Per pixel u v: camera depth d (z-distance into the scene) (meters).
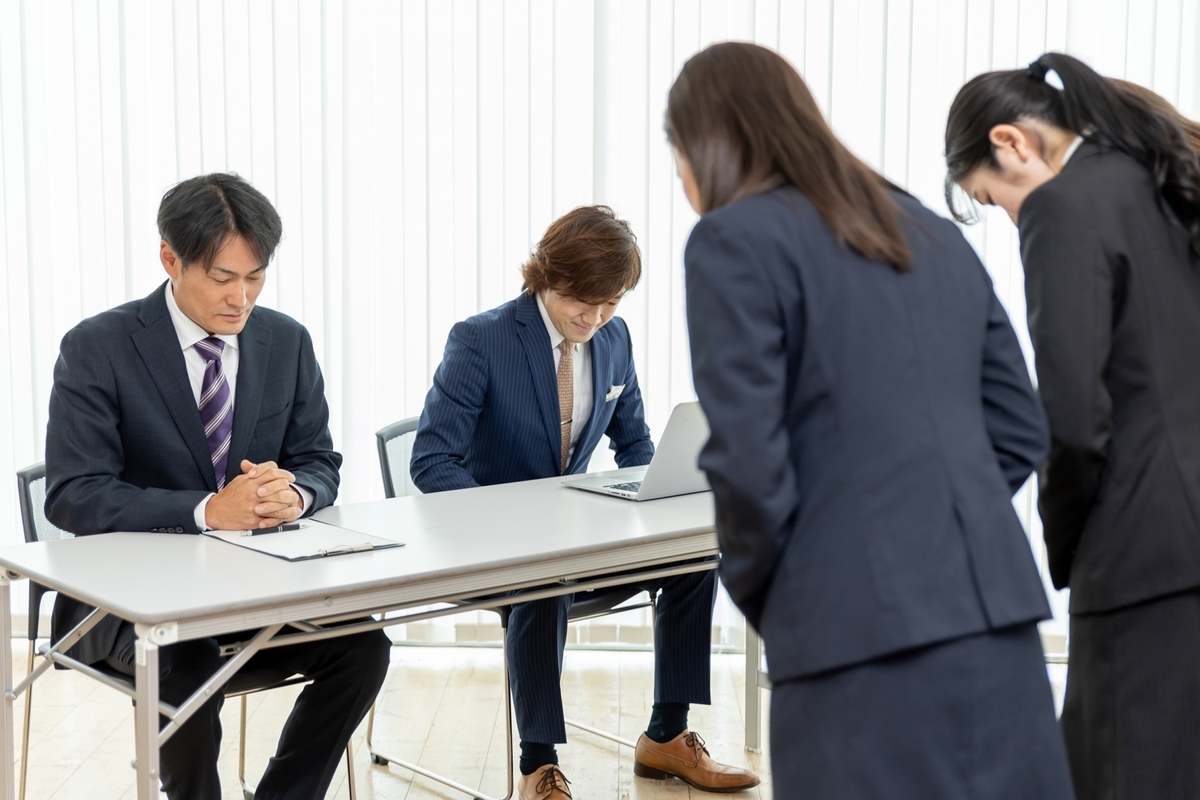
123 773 2.63
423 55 3.38
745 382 1.18
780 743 1.25
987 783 1.19
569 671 3.38
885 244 1.23
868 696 1.18
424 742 2.86
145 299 2.11
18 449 3.56
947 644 1.19
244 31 3.39
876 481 1.19
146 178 3.45
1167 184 1.55
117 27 3.42
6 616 1.85
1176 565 1.53
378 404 3.47
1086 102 1.60
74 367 2.01
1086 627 1.63
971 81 1.74
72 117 3.46
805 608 1.20
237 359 2.16
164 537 1.90
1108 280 1.50
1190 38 3.25
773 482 1.17
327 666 2.01
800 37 3.31
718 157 1.30
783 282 1.19
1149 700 1.57
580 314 2.38
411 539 1.89
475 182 3.40
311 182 3.42
